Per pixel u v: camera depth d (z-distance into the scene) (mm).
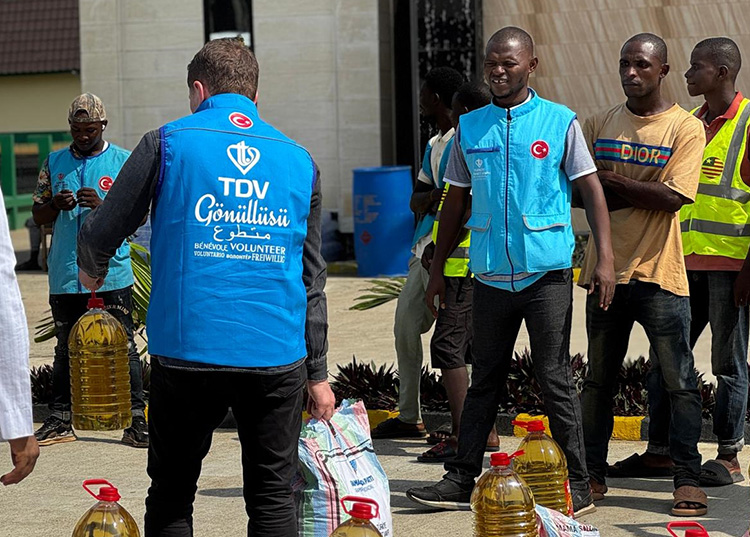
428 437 7441
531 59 5691
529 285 5660
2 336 3377
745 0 17047
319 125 18422
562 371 5723
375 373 8672
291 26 18375
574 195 5930
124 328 7512
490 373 5910
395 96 18781
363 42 18203
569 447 5754
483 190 5707
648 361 8172
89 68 18844
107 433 8055
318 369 4324
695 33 17250
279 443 4191
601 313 5996
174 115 18703
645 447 7289
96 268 4164
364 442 4984
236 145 4070
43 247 19531
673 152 5816
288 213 4105
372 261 17000
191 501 4309
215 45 4316
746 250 6219
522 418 7652
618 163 5910
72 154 7535
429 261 7004
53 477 6883
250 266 4012
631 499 6148
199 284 3973
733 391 6352
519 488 4613
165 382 4066
